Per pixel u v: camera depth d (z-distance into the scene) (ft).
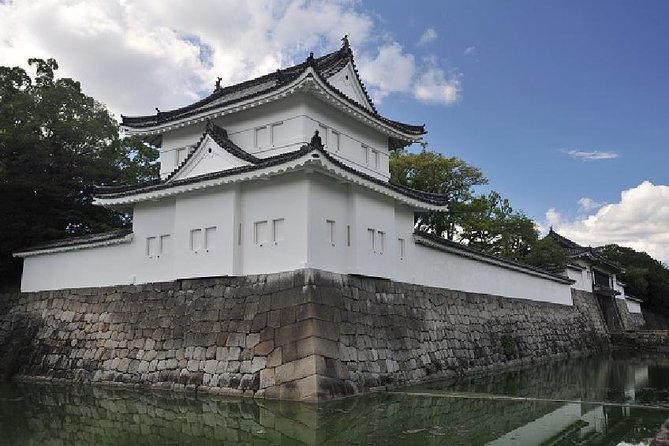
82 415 40.50
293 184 49.16
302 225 47.83
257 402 43.21
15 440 33.06
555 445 30.81
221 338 49.62
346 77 64.80
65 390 53.67
